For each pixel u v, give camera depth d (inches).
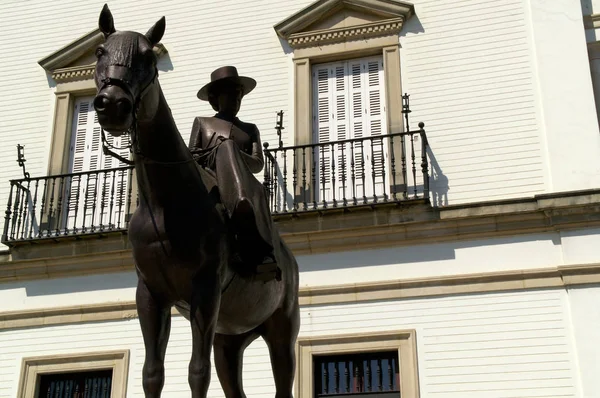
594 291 468.4
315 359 494.9
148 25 617.0
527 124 524.4
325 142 535.5
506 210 494.3
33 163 595.8
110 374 519.2
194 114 581.9
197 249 196.9
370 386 483.2
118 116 170.2
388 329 486.6
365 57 577.3
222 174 216.5
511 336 471.5
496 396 460.4
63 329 530.3
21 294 546.0
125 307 525.3
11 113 615.2
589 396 445.4
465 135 531.5
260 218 222.1
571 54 531.8
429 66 555.2
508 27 552.1
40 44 634.2
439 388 468.1
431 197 521.0
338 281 503.5
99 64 179.2
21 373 522.9
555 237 488.1
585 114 514.9
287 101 569.0
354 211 508.7
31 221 570.3
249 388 486.9
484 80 542.3
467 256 494.6
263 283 221.3
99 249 536.7
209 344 190.7
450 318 482.0
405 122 544.1
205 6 610.9
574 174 502.3
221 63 591.8
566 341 464.1
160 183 199.0
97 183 580.1
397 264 500.4
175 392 494.9
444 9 567.8
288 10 597.9
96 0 638.5
